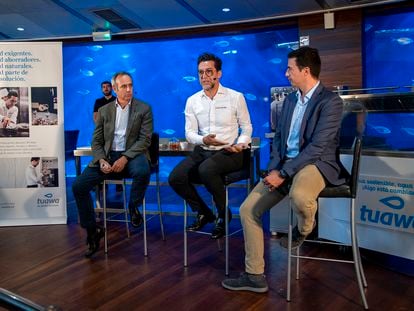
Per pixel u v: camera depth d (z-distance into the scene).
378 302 2.39
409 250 2.75
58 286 2.71
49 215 4.28
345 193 2.33
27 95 4.16
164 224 4.25
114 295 2.56
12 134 4.17
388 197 2.83
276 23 6.57
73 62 8.74
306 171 2.32
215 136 2.93
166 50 8.38
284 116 2.62
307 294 2.51
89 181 3.26
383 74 6.23
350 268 2.91
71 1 5.63
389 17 6.09
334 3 5.64
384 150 2.91
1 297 0.95
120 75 3.37
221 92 3.06
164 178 8.14
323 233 3.33
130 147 3.37
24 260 3.22
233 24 6.89
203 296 2.52
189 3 5.71
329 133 2.32
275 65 7.62
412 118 2.95
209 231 3.96
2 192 4.20
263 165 7.84
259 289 2.53
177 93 8.45
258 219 2.55
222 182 2.87
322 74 6.09
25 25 6.80
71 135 6.05
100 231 3.32
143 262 3.13
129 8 5.96
